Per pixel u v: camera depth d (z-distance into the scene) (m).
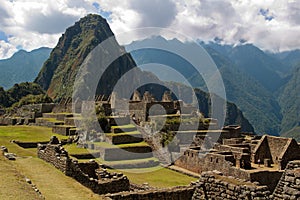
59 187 17.38
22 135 54.66
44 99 139.25
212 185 13.70
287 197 10.75
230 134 52.78
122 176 21.00
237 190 12.69
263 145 35.47
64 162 20.14
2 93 164.25
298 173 10.65
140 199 15.81
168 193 16.12
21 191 14.50
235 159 33.47
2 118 89.12
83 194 16.59
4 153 24.55
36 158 24.56
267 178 29.17
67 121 64.38
